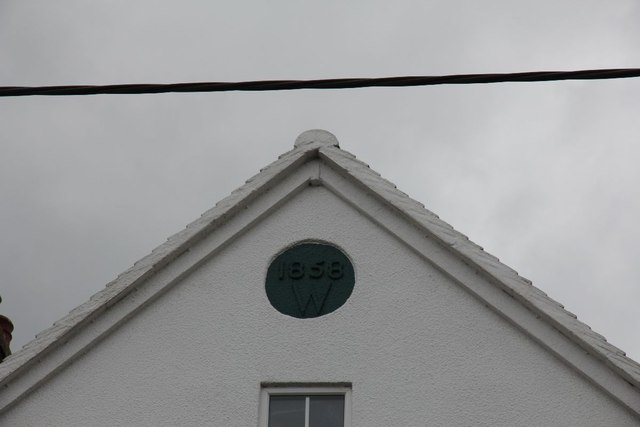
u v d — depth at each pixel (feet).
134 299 51.67
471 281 51.19
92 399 49.98
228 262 52.70
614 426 48.26
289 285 52.19
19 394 49.88
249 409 49.49
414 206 52.70
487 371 49.62
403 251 52.44
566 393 48.98
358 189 53.72
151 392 50.03
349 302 51.49
